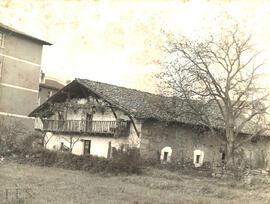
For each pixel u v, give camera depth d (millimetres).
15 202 11617
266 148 34312
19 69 43188
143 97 31484
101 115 30953
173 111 28078
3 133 28375
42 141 32625
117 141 28859
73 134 32500
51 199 12594
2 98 41281
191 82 26547
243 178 21203
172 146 29328
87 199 13188
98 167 22609
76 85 31609
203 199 15125
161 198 14641
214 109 34438
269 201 15828
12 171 20531
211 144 31922
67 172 22016
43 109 35469
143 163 24969
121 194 14945
